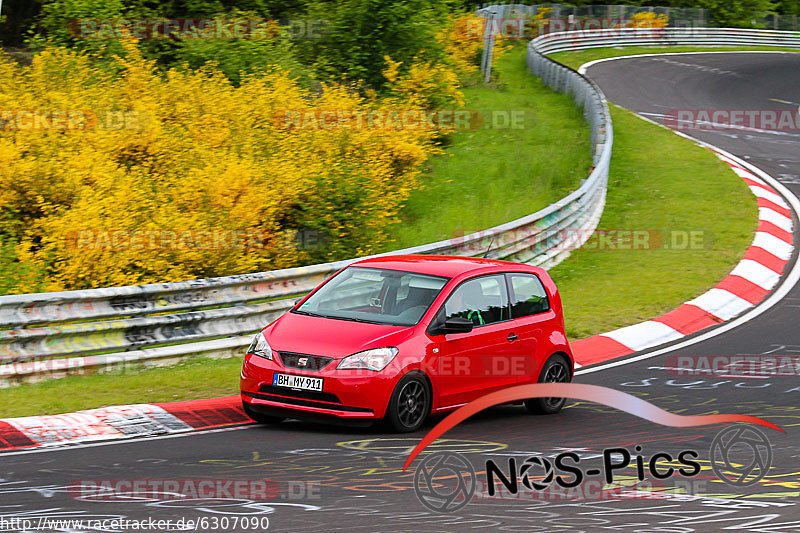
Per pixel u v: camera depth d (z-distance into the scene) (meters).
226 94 47.69
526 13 112.69
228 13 63.97
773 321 32.53
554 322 22.84
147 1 61.72
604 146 50.72
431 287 21.05
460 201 50.22
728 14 139.62
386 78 64.31
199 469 16.39
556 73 78.50
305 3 68.38
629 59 105.56
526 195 50.62
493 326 21.42
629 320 32.00
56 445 17.89
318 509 14.23
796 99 88.75
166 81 52.59
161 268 34.50
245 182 37.78
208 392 22.55
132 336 25.36
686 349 29.06
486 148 59.91
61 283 33.22
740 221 46.19
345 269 22.38
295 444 18.36
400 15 64.75
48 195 37.25
